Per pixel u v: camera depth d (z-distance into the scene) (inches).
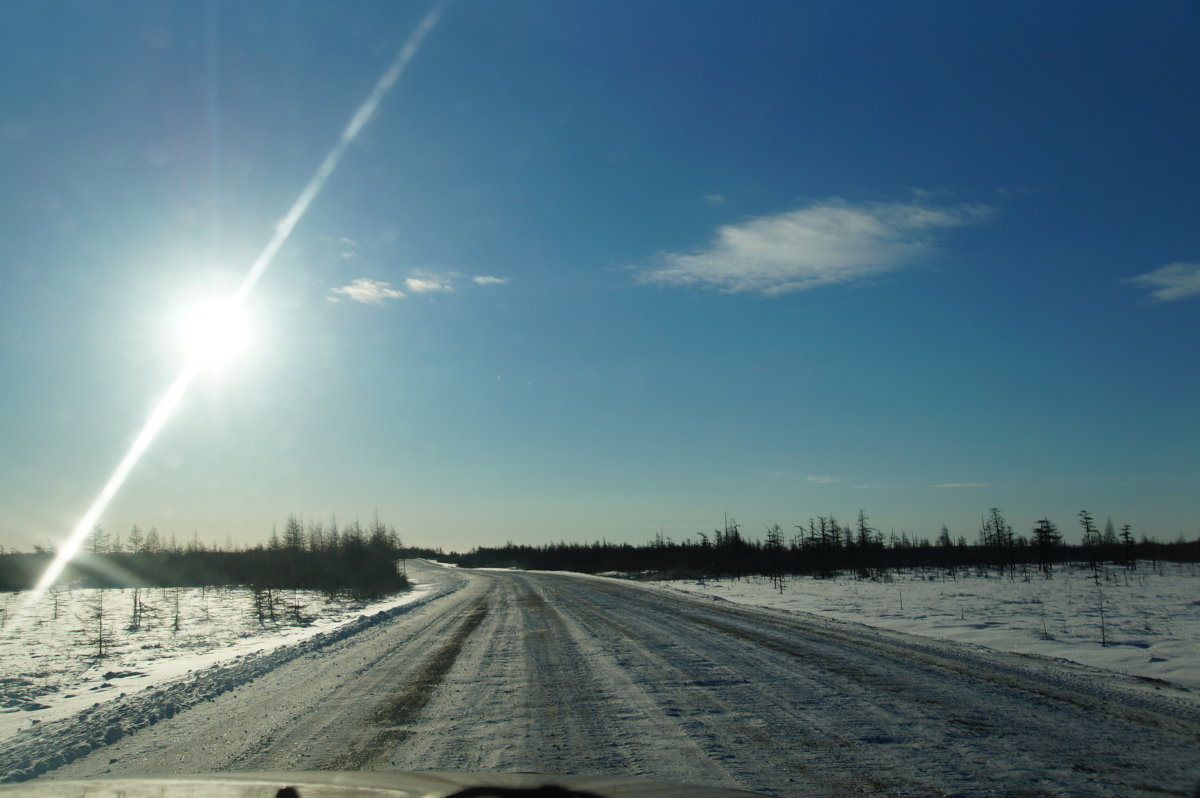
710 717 287.4
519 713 308.7
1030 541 2096.5
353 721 307.3
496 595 1274.6
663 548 3331.7
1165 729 255.0
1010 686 339.9
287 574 1964.8
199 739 287.7
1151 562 2091.5
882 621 690.8
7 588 1815.9
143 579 2034.9
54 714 363.3
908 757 223.0
